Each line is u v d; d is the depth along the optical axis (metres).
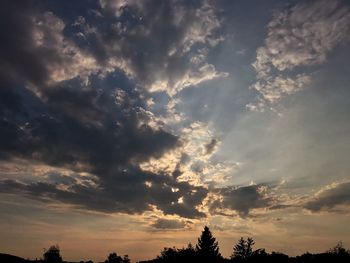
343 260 50.00
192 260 55.84
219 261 56.31
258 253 57.03
